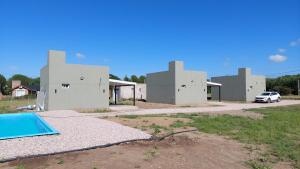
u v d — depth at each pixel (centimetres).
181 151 805
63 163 670
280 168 668
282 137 1047
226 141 976
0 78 8019
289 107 2761
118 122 1423
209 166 669
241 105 3138
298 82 5572
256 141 971
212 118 1625
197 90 3547
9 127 1397
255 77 4294
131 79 8656
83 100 2439
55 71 2309
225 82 4456
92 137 968
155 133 1088
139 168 638
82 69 2444
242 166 677
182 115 1825
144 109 2492
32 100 4450
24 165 655
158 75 3656
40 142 886
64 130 1124
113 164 663
